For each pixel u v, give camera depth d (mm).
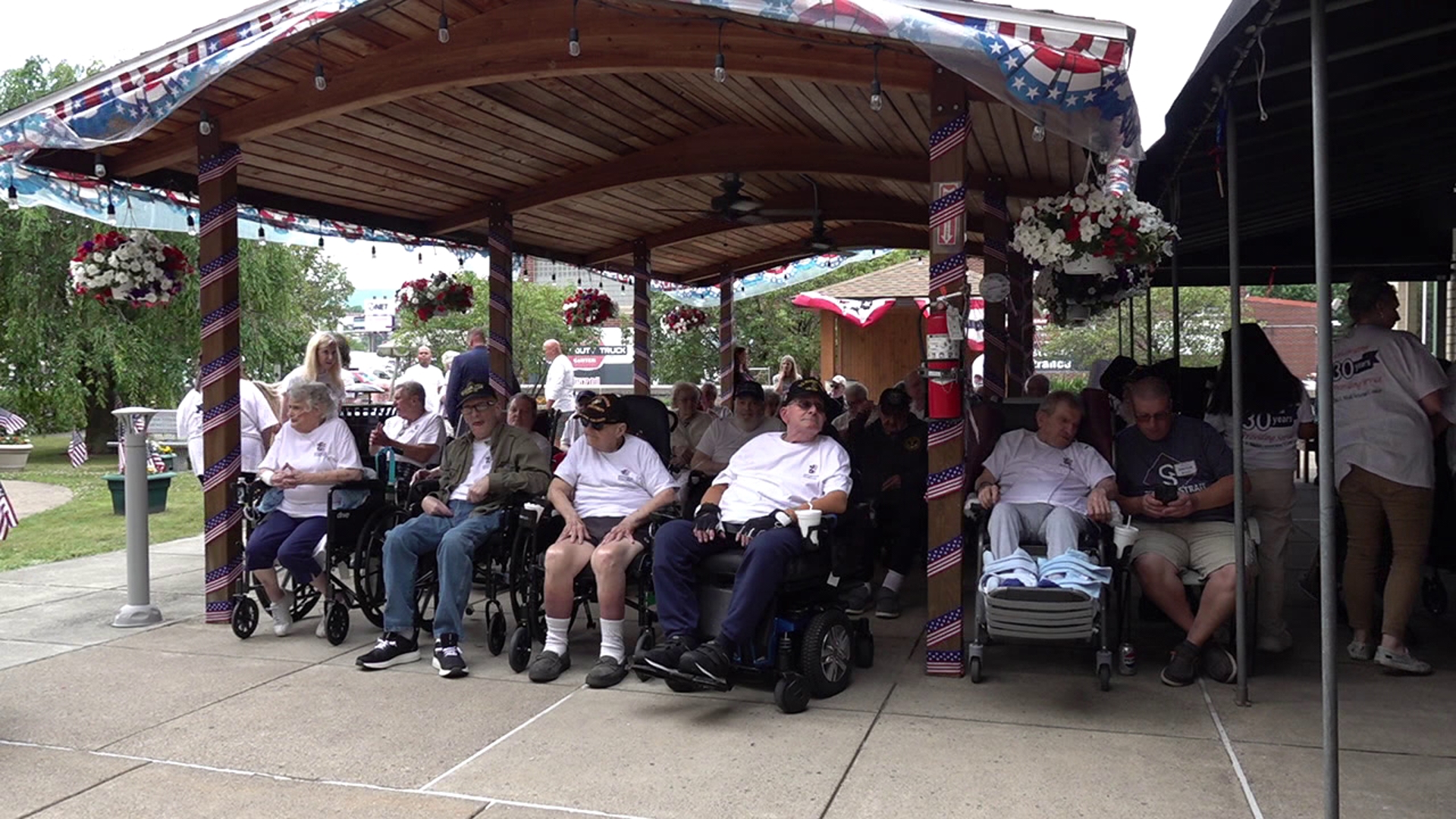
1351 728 4027
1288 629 5578
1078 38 4121
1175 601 4707
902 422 6426
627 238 11523
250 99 6109
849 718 4277
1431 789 3424
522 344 19125
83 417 18719
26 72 19562
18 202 6695
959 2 4270
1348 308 5004
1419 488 4688
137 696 4660
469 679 4934
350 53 5730
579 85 6391
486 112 6770
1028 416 6520
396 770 3775
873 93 4723
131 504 6059
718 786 3594
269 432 6477
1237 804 3357
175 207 7625
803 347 23875
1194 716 4227
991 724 4172
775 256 12969
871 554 5789
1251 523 4793
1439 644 5262
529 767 3797
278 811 3436
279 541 5621
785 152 7777
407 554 5230
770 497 4723
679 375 23281
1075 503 4926
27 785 3662
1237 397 4355
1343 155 6262
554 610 4941
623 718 4320
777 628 4445
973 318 11516
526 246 11398
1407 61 4328
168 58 5430
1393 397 4738
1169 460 4910
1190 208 7961
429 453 6738
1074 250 5211
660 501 5070
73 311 18734
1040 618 4180
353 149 7227
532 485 5340
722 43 5004
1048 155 7137
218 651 5441
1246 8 3025
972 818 3297
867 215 9766
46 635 5789
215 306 6160
